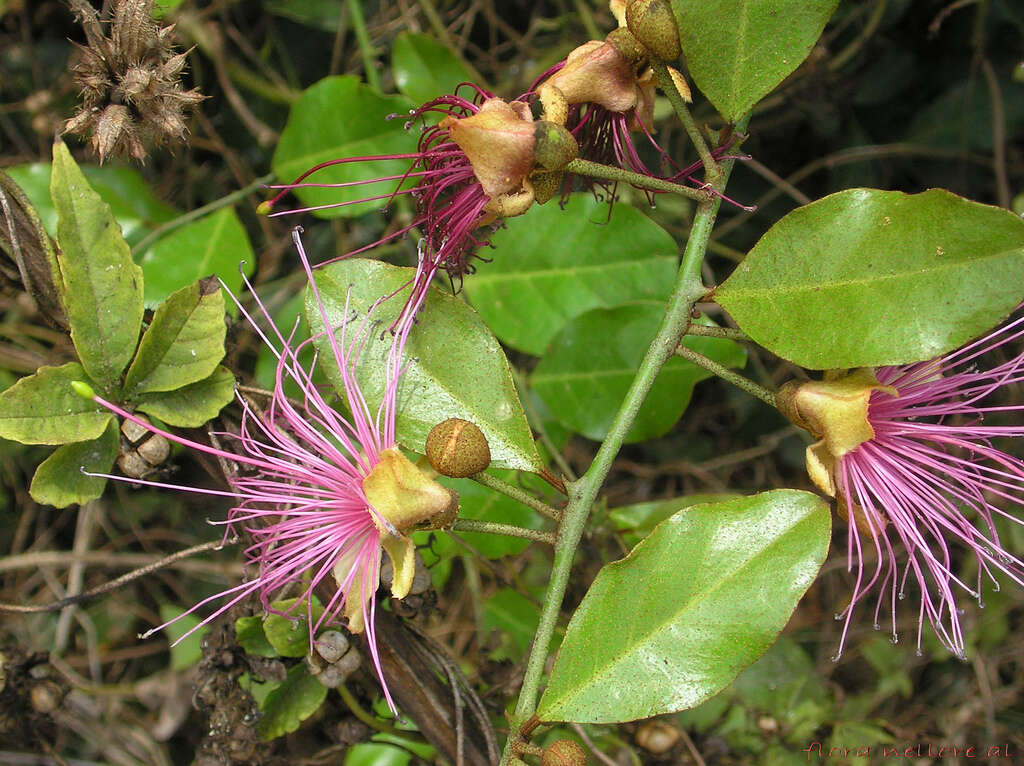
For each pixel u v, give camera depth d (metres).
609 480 0.44
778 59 0.19
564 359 0.30
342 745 0.26
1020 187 0.41
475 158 0.18
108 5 0.22
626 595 0.18
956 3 0.36
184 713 0.40
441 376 0.20
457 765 0.22
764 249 0.19
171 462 0.22
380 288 0.21
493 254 0.32
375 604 0.21
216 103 0.40
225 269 0.30
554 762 0.17
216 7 0.38
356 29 0.36
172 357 0.21
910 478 0.20
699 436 0.44
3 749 0.38
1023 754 0.41
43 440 0.20
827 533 0.18
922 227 0.17
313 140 0.30
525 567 0.39
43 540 0.41
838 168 0.41
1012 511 0.39
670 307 0.20
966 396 0.23
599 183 0.22
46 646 0.41
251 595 0.24
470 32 0.42
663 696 0.18
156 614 0.41
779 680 0.37
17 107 0.40
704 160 0.19
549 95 0.19
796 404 0.19
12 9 0.39
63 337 0.24
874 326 0.18
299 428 0.20
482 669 0.28
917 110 0.41
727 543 0.18
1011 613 0.42
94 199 0.21
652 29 0.19
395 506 0.18
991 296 0.17
